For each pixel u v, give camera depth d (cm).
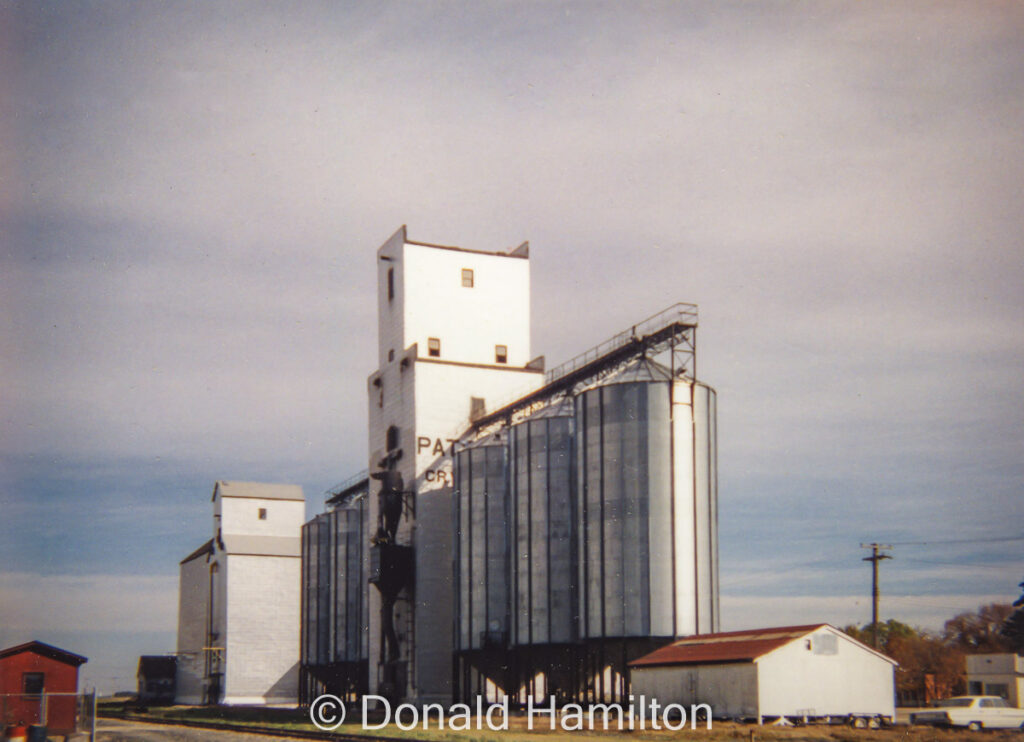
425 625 10162
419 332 10962
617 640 7556
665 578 7525
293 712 10656
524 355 11319
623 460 7750
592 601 7769
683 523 7619
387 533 10350
